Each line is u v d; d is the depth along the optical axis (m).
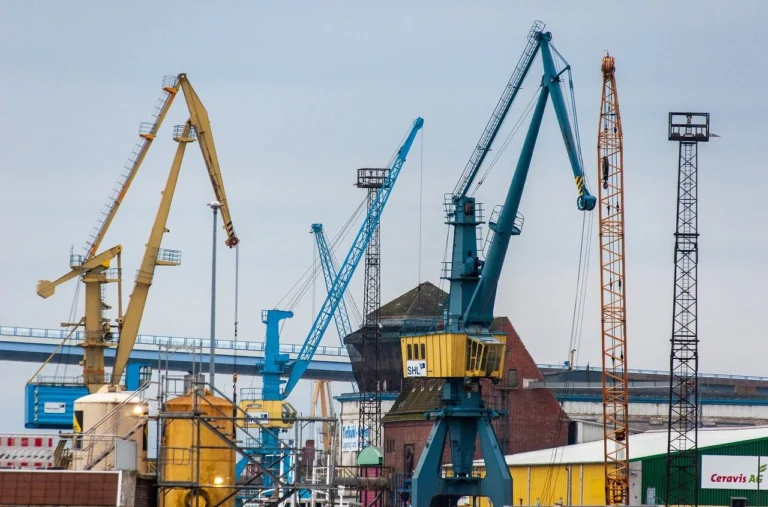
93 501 129.00
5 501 128.12
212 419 145.62
